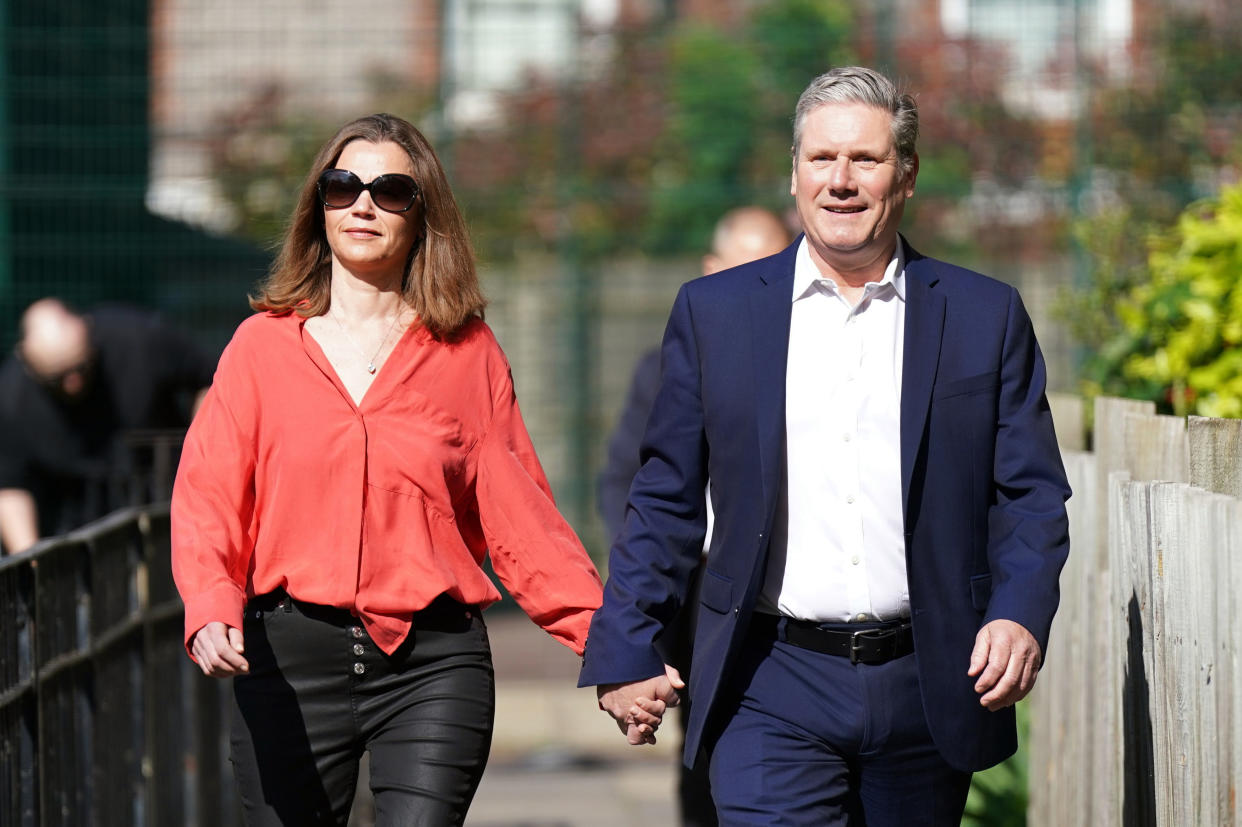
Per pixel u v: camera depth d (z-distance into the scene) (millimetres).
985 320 12305
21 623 12875
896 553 12297
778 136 46094
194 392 25312
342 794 13086
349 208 13164
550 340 37625
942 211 37531
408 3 40781
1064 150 36469
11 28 33875
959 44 37594
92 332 24391
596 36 44500
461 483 13359
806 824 12250
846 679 12336
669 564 12828
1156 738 12086
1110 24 34438
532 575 13500
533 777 28250
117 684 15859
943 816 12758
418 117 40438
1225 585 9977
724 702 12742
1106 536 14805
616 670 12531
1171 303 16500
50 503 24312
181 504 12820
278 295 13367
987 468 12242
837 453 12328
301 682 12836
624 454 19141
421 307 13312
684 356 12797
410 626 12828
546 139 43375
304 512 12852
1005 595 11805
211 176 37688
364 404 12992
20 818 12609
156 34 36812
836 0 47688
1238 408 15641
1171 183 33469
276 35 38312
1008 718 12562
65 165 34094
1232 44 33812
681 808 17562
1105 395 18109
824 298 12547
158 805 17281
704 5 50000
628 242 44656
